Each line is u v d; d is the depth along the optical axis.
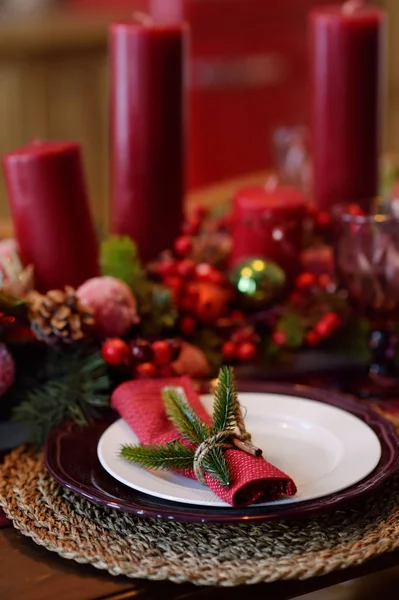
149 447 0.90
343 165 1.27
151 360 1.03
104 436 0.96
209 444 0.88
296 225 1.21
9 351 1.04
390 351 1.16
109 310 1.05
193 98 2.91
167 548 0.86
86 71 2.87
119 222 1.24
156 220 1.23
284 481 0.86
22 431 1.04
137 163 1.22
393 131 3.29
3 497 0.93
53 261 1.10
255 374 1.16
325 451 0.94
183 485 0.89
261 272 1.14
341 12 1.28
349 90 1.25
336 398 1.03
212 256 1.24
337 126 1.26
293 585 0.84
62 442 0.97
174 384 1.01
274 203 1.20
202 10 2.83
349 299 1.16
